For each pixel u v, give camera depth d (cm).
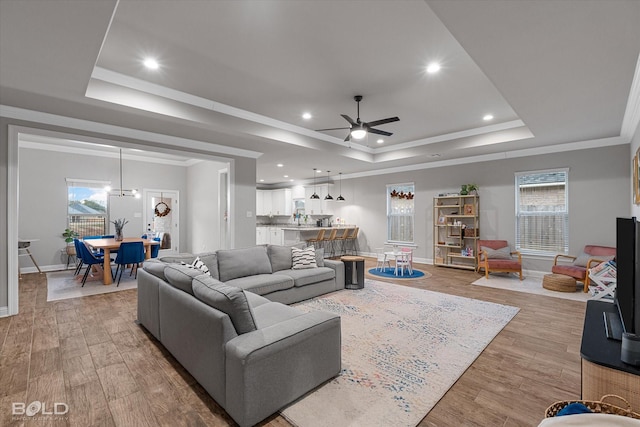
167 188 860
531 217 599
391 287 505
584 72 273
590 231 529
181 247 885
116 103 335
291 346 196
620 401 131
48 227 672
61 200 690
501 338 304
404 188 823
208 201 782
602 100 339
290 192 1140
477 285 521
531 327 332
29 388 215
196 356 216
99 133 416
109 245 532
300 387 203
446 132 576
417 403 198
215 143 532
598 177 520
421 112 458
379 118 487
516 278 576
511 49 235
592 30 209
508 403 200
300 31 258
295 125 528
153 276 311
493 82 293
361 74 336
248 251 424
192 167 867
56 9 184
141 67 321
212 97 402
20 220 641
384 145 682
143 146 456
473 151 606
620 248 182
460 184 694
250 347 179
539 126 440
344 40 271
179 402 200
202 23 246
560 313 377
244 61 308
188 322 226
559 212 566
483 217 657
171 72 331
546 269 576
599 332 168
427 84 360
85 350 275
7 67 256
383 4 224
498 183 636
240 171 587
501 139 527
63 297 448
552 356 266
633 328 147
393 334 310
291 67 320
